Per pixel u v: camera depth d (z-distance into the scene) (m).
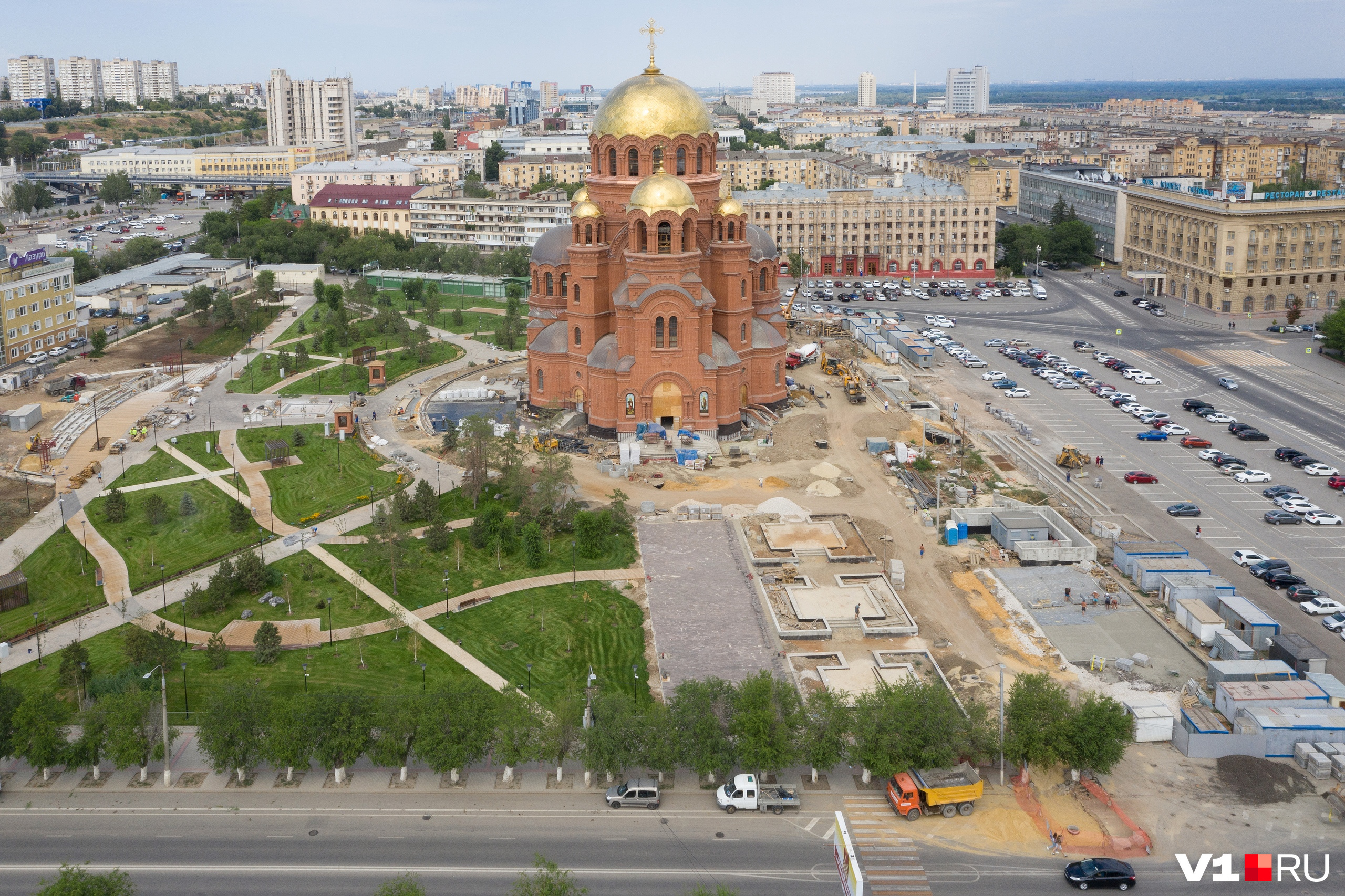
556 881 74.06
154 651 105.25
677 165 172.38
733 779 88.88
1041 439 181.38
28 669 108.19
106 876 74.31
